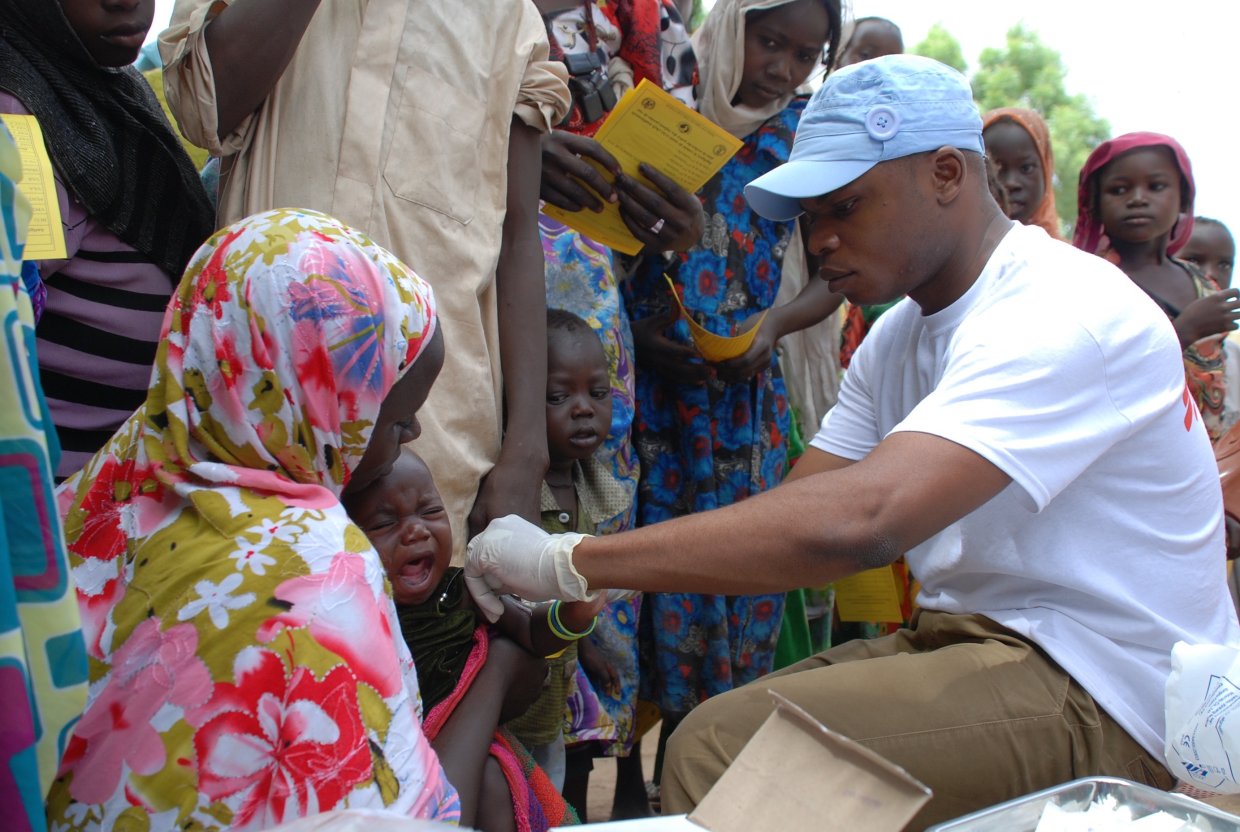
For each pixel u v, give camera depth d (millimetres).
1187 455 2080
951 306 2180
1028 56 17438
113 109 2061
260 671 1327
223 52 2133
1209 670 1802
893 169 2076
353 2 2328
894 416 2428
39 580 1110
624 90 3164
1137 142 4164
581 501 2848
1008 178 4320
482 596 2037
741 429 3307
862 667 2100
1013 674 2033
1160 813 1527
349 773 1339
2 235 1069
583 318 2904
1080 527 2043
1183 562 2082
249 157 2307
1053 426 1887
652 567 1862
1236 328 3818
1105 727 2018
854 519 1789
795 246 3748
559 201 2764
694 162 2773
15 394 1077
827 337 3939
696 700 3146
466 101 2404
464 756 1888
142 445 1480
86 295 2018
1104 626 2045
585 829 1346
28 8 1929
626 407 2957
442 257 2342
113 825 1333
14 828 1065
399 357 1549
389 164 2299
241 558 1368
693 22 6176
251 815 1327
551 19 3055
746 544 1814
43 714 1127
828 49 3432
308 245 1477
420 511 1988
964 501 1842
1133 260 4246
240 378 1449
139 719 1342
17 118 1743
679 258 3270
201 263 1490
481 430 2400
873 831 1260
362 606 1401
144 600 1379
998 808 1513
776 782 1353
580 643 2820
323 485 1557
